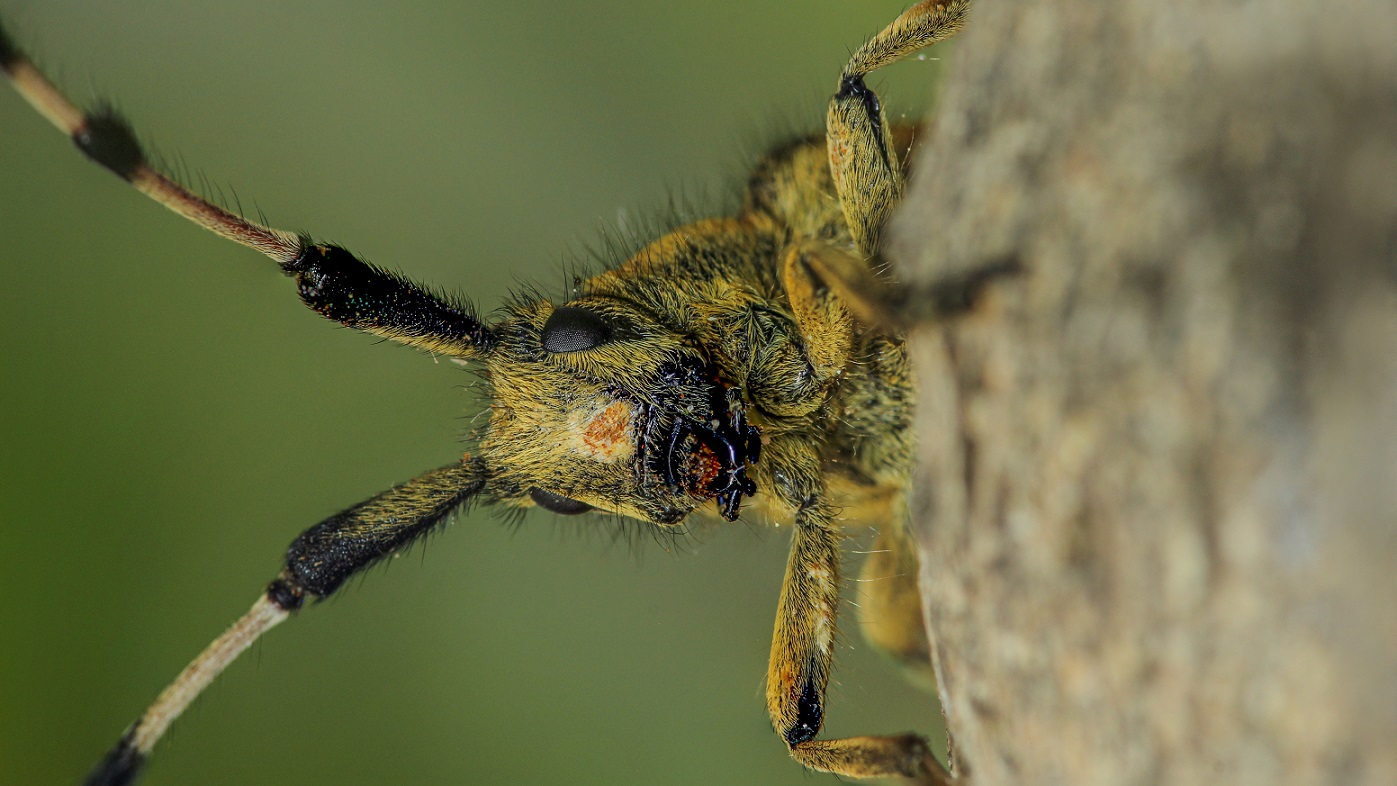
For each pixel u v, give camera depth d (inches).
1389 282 2.6
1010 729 3.0
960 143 3.0
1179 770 2.9
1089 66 2.9
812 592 3.2
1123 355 2.9
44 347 3.7
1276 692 2.8
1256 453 2.8
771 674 3.2
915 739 3.1
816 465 3.2
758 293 3.3
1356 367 2.7
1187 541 2.9
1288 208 2.8
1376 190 2.7
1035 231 2.9
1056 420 2.9
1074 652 2.9
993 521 3.0
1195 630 2.9
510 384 3.3
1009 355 2.9
